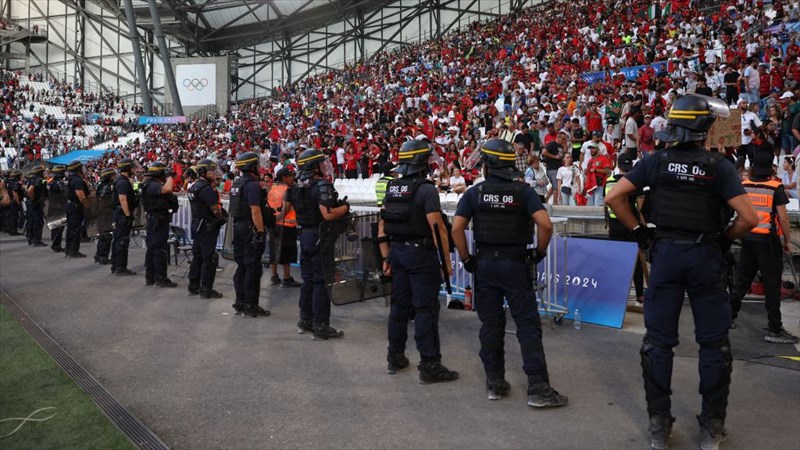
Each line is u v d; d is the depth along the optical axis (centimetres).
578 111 1573
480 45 3378
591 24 2758
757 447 339
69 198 1267
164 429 382
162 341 593
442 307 735
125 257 1018
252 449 350
